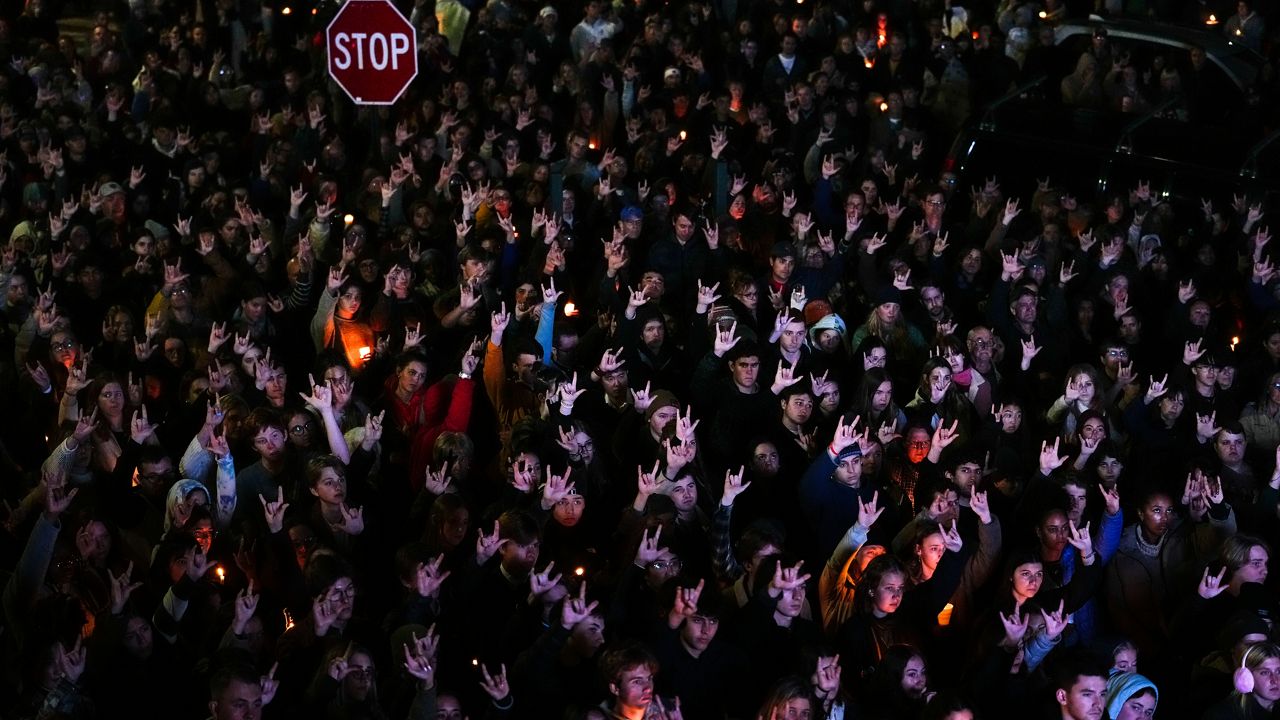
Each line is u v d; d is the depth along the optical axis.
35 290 10.10
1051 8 16.47
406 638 5.87
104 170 12.90
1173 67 14.46
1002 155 13.09
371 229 11.26
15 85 15.15
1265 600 6.41
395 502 7.86
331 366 8.12
